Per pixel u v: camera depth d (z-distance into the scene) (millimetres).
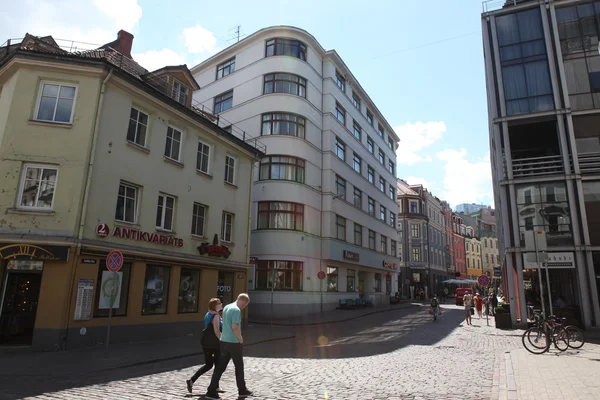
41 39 16203
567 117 20656
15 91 12633
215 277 17859
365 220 37750
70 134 12719
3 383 7652
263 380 8109
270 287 26219
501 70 22406
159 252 14789
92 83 13211
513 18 22812
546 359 10547
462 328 19844
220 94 32438
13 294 12070
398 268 46125
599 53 21016
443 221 70625
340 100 34656
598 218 19406
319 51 32531
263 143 28344
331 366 9797
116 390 7121
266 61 29797
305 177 29125
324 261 30438
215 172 18641
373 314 29141
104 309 12766
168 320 14984
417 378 8281
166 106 15750
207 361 7098
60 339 11320
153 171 15141
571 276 21891
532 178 20578
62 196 12242
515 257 20344
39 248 11562
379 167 43344
